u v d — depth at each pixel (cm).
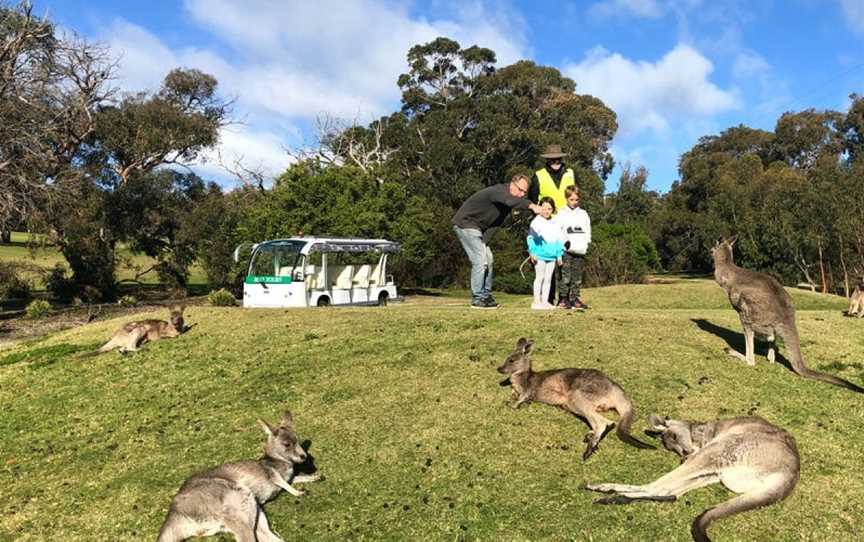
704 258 5481
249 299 1916
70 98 3769
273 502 588
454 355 896
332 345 1013
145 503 620
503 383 792
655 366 830
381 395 799
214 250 3500
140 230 3659
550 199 1072
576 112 5888
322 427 734
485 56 5991
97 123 4253
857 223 2870
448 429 695
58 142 3991
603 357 856
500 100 5256
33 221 3066
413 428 706
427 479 607
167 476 670
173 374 992
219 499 535
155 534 569
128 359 1091
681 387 773
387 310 1230
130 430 811
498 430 682
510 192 1077
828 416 716
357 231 3186
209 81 5194
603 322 1007
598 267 3434
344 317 1182
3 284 3238
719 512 502
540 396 729
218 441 739
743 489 545
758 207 4516
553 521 525
